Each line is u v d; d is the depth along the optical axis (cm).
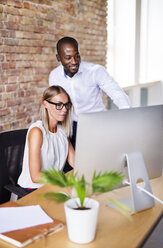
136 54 612
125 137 148
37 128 196
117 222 137
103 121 140
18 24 353
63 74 295
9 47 345
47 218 136
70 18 445
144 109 152
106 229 131
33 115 398
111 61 611
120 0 600
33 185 198
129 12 597
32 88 390
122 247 118
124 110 146
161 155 166
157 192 169
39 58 395
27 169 201
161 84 689
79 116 135
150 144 159
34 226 129
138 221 139
